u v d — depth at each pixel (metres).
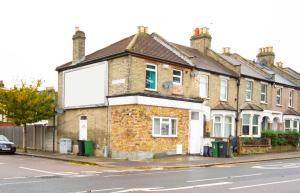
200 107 27.89
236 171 18.23
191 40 36.16
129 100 23.97
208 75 30.06
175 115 26.05
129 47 24.88
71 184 13.30
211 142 27.03
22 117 28.52
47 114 29.36
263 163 23.08
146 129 24.09
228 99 31.72
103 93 26.06
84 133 27.59
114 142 24.97
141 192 11.57
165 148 25.20
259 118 33.38
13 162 21.81
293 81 41.69
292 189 12.52
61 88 30.17
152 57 25.58
